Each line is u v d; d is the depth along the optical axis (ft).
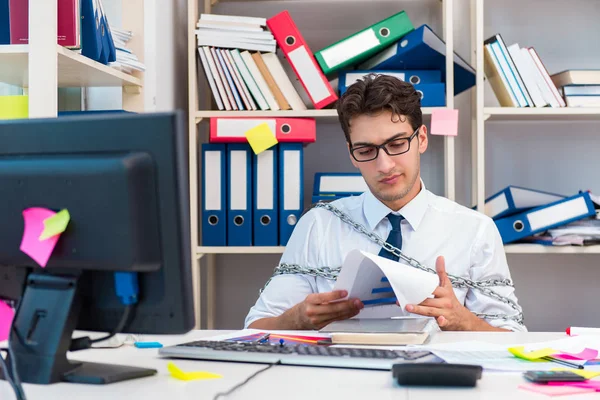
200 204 8.09
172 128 2.69
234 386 2.75
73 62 5.64
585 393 2.62
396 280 3.80
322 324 4.29
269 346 3.46
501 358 3.22
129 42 7.29
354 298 4.21
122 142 2.74
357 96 5.23
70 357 3.40
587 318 8.63
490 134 8.68
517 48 7.54
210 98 8.50
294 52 7.54
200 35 7.61
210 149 7.57
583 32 8.63
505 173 8.67
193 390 2.68
